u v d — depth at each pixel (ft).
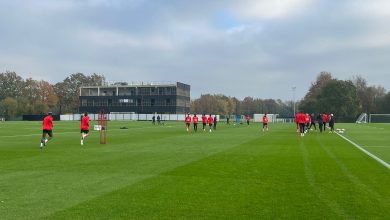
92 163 54.19
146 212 27.76
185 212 27.81
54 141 98.94
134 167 49.98
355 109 400.88
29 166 51.01
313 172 45.98
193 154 66.54
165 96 466.29
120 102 476.13
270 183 38.86
